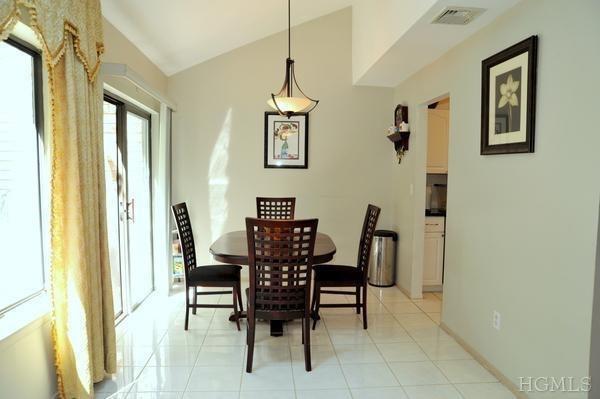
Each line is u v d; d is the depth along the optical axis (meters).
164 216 4.06
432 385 2.45
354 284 3.32
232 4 3.43
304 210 4.71
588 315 1.84
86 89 2.18
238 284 3.38
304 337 2.72
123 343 3.00
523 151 2.26
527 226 2.27
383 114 4.72
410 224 4.21
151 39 3.45
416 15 2.62
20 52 2.03
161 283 4.12
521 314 2.32
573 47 1.91
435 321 3.51
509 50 2.38
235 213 4.63
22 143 2.11
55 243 2.03
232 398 2.29
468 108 2.95
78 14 2.06
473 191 2.87
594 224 1.81
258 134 4.60
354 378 2.52
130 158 3.76
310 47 4.60
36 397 1.98
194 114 4.53
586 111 1.84
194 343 3.01
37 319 1.96
